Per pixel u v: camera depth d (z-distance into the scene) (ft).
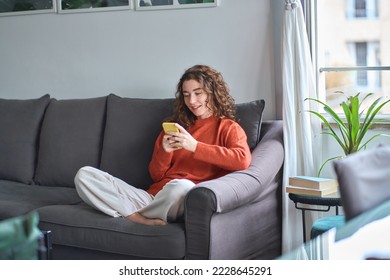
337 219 9.53
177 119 11.39
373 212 5.11
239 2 12.59
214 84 11.03
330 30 13.10
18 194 11.93
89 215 10.14
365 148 11.80
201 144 10.33
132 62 13.76
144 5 13.47
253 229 10.42
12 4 14.87
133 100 12.45
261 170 10.38
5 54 15.12
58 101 13.37
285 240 11.45
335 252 4.92
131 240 9.55
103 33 13.98
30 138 13.33
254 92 12.64
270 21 12.36
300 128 11.75
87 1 14.05
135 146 11.98
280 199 11.68
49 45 14.61
